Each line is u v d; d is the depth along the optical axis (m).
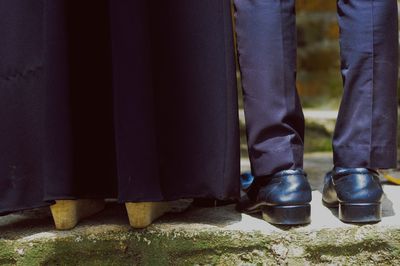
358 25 1.58
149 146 1.52
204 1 1.54
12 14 1.55
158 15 1.55
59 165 1.53
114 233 1.60
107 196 1.59
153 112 1.53
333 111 3.37
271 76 1.55
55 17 1.52
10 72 1.56
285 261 1.57
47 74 1.52
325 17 3.69
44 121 1.54
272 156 1.57
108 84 1.58
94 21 1.57
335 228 1.57
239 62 1.61
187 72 1.56
